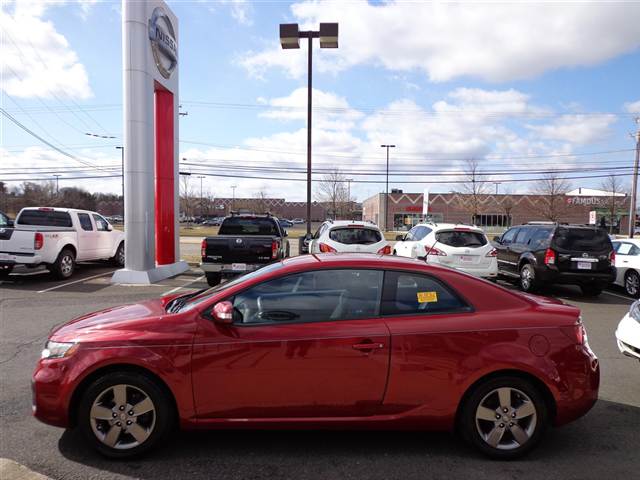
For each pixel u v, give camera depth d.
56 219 12.98
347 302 3.62
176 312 3.64
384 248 10.80
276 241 10.58
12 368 5.43
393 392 3.46
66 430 3.90
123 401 3.42
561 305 3.88
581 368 3.56
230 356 3.39
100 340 3.41
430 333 3.48
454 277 3.75
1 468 3.20
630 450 3.72
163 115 14.22
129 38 11.88
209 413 3.43
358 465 3.42
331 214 63.50
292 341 3.42
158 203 14.24
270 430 3.79
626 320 5.54
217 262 10.41
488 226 71.69
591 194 71.56
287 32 16.31
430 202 73.06
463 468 3.40
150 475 3.24
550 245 11.07
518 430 3.51
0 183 75.75
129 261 12.20
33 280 12.41
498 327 3.54
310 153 17.69
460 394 3.48
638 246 11.76
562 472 3.37
